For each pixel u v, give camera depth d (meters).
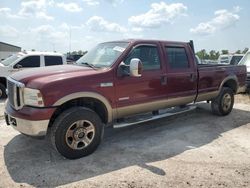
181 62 5.98
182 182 3.68
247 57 12.34
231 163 4.30
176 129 6.12
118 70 4.78
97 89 4.50
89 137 4.52
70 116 4.21
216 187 3.56
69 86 4.20
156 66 5.43
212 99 7.12
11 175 3.86
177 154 4.66
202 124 6.55
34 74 4.38
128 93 4.94
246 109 8.36
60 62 11.05
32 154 4.60
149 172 3.97
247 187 3.57
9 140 5.27
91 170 4.03
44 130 4.06
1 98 10.26
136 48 5.16
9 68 10.11
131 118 5.32
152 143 5.21
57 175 3.86
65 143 4.23
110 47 5.30
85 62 5.36
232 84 7.60
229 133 5.88
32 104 4.08
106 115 4.78
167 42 5.73
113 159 4.43
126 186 3.57
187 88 6.07
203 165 4.21
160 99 5.50
